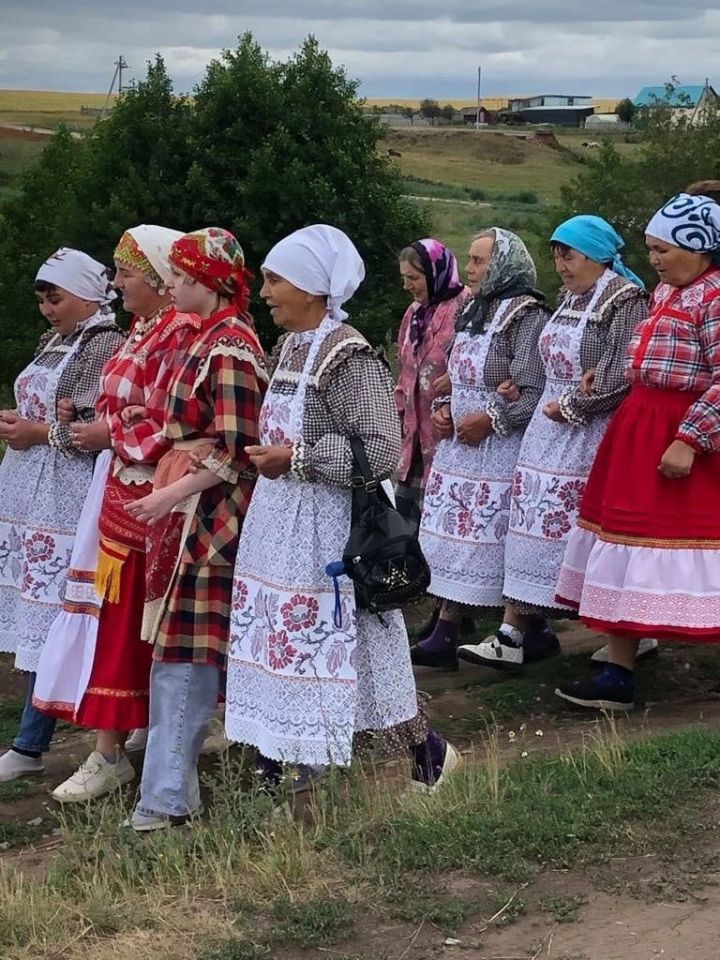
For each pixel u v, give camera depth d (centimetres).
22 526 628
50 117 7806
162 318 538
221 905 423
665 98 1596
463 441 703
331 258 489
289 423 486
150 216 1309
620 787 482
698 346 570
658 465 573
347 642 486
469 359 698
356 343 486
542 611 675
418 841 450
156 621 506
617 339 630
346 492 489
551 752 560
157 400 524
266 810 475
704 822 457
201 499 506
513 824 452
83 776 566
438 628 736
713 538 574
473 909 409
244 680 501
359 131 1323
